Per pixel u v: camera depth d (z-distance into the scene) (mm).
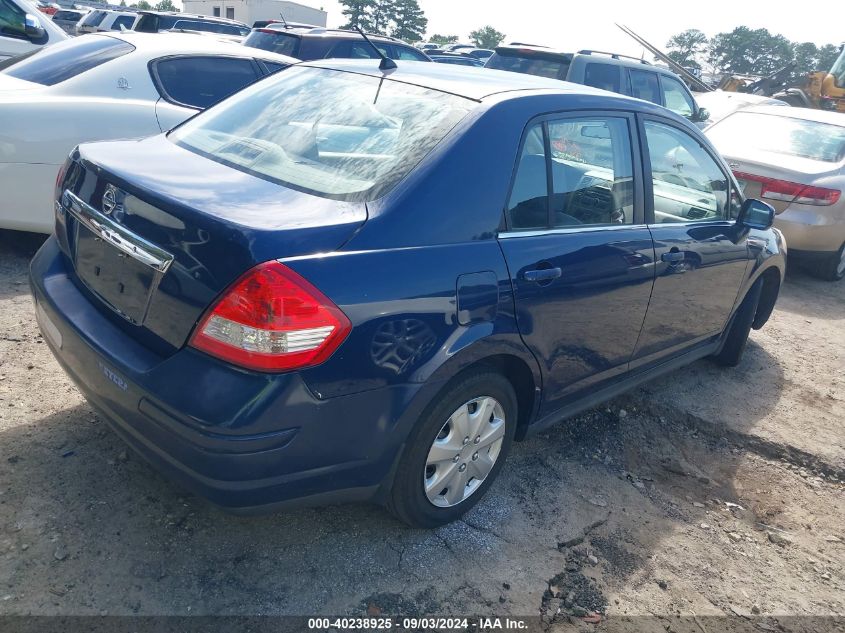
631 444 3842
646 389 4477
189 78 5215
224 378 2068
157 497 2760
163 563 2469
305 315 2070
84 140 4598
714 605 2740
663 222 3611
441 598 2529
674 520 3229
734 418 4277
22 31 8297
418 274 2344
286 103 3094
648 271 3391
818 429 4281
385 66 3225
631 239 3289
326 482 2328
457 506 2854
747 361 5219
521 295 2693
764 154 7262
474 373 2668
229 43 5727
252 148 2807
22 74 4953
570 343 3064
